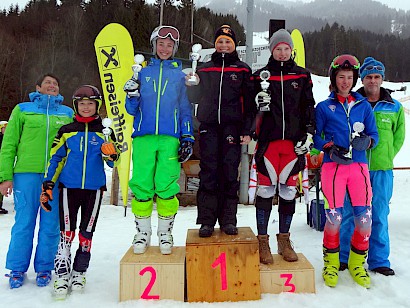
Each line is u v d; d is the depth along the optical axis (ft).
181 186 27.48
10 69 114.83
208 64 11.18
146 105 10.52
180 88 10.87
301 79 10.82
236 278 9.74
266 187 10.81
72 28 132.98
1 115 107.45
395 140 12.01
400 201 27.04
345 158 10.45
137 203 10.57
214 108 10.74
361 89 12.33
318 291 10.14
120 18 135.54
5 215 23.73
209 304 9.48
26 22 142.92
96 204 10.46
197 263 9.74
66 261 10.27
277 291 10.02
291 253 10.63
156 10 145.69
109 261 13.25
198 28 135.23
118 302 9.68
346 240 12.09
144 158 10.44
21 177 11.23
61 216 10.31
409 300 9.57
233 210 10.93
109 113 23.50
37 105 11.60
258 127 10.97
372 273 11.43
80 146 10.36
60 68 119.55
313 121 10.64
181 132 10.65
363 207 10.71
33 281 11.38
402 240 15.12
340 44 297.53
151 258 10.11
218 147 10.93
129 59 23.49
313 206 18.01
